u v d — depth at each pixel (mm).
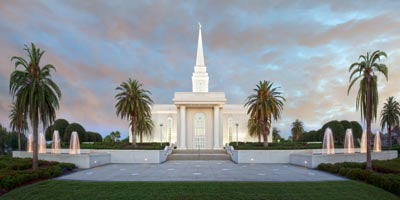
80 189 18578
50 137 64625
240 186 18953
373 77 25938
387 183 18844
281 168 31422
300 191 18078
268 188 18547
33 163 25484
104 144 52969
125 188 18609
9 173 21094
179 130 59031
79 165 31906
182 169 30203
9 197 18078
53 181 20562
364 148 45938
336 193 17812
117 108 48812
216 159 46188
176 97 59281
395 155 41031
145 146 49281
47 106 26172
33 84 24875
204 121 60688
